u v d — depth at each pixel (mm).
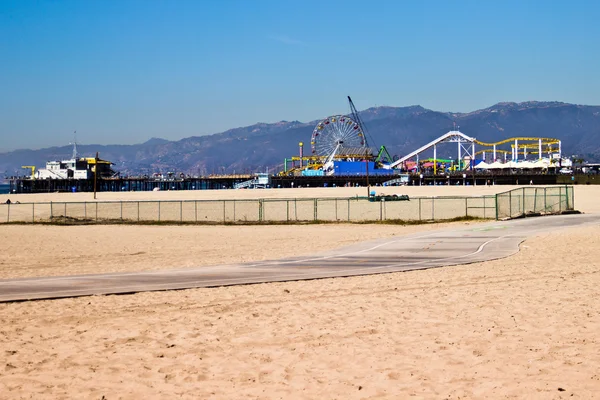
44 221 70375
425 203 90750
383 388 9523
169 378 10336
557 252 30984
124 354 11953
